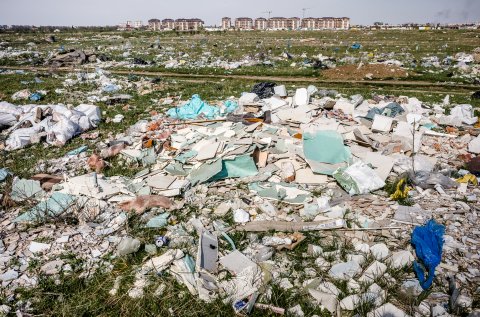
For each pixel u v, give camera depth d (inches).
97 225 275.9
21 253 241.8
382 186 326.0
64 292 209.8
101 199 310.3
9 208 305.1
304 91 557.0
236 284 215.2
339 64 1161.4
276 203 307.7
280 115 493.4
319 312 195.5
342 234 263.4
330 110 531.2
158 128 490.6
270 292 208.7
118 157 405.1
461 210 285.9
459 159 394.3
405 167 364.2
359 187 322.7
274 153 388.5
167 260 234.8
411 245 244.4
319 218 284.7
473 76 924.0
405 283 212.4
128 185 338.6
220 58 1342.3
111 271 227.8
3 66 1214.3
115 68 1148.5
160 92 758.5
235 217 285.0
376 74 956.0
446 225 267.7
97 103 657.6
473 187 329.1
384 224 273.7
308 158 369.1
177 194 319.3
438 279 214.2
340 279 218.5
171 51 1608.0
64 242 253.0
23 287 212.5
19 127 502.6
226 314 195.2
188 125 498.0
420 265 223.3
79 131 498.3
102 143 457.7
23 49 1733.5
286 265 232.4
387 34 3063.5
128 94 736.3
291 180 344.8
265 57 1328.7
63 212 286.8
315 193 323.0
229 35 3157.0
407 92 767.1
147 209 297.4
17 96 693.9
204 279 217.6
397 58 1283.2
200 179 339.0
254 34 3336.6
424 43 1975.9
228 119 501.7
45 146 453.7
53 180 344.8
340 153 373.4
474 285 207.8
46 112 521.3
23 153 428.8
